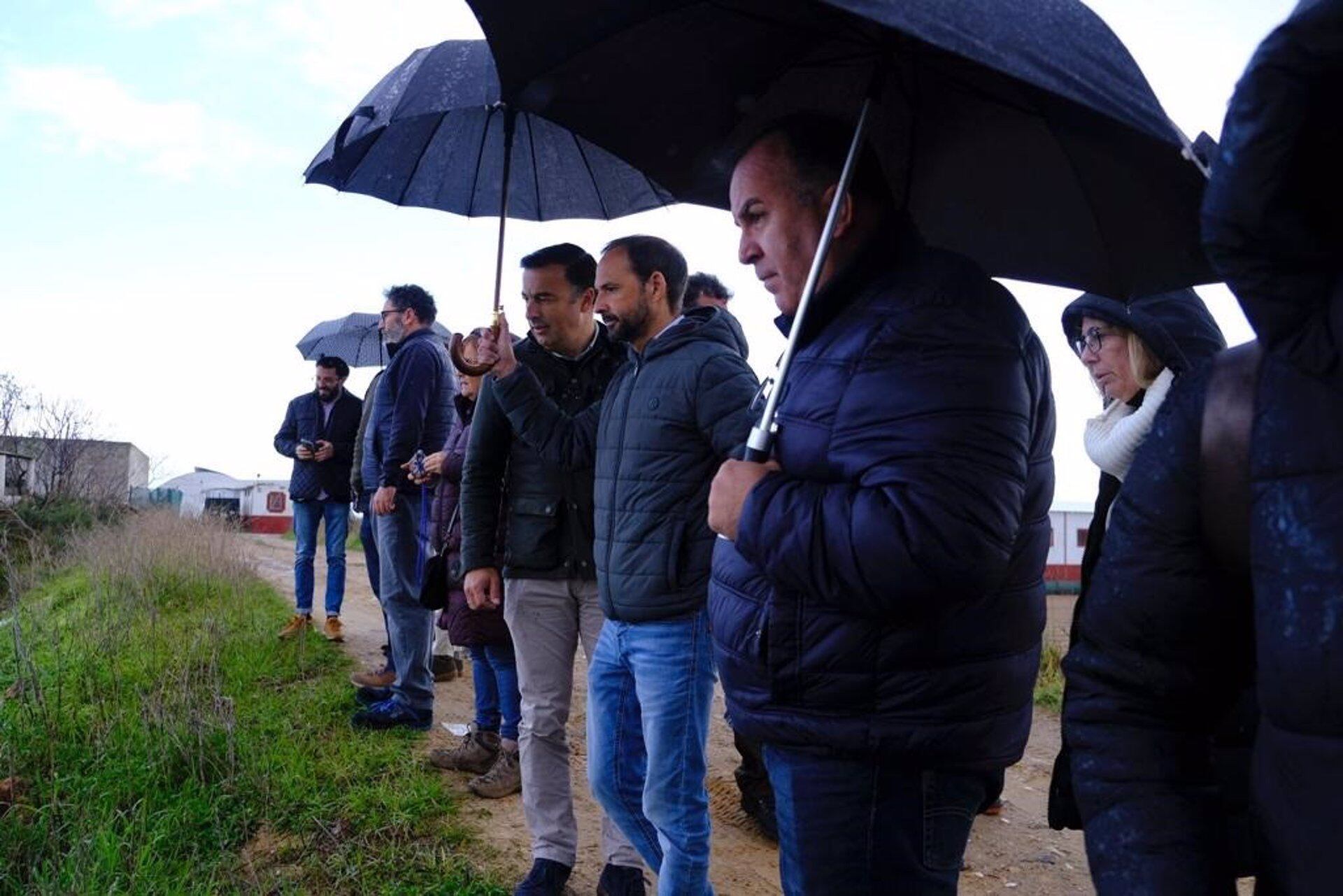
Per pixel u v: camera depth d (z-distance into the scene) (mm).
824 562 1720
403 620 5293
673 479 2814
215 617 6977
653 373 2898
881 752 1771
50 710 4922
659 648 2801
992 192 2219
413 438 5301
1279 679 1092
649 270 3016
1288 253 1062
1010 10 1605
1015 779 5426
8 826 3922
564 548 3516
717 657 2014
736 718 1953
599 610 3516
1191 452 1272
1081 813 1361
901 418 1703
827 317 1931
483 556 3746
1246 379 1213
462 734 5340
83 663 5836
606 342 3652
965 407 1683
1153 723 1336
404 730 5230
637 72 2385
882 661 1753
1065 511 28156
